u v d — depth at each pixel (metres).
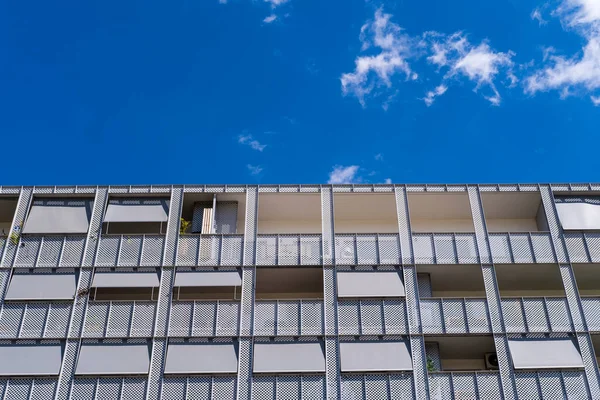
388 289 20.89
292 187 23.11
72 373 19.00
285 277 22.44
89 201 22.64
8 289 20.41
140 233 23.38
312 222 25.25
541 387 19.16
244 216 24.39
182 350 19.55
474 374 19.39
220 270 21.27
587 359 19.67
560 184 23.30
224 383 19.02
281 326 20.11
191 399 18.70
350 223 25.45
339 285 20.91
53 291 20.47
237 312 20.34
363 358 19.52
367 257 21.62
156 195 22.92
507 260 21.56
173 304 20.41
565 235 22.17
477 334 20.12
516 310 20.55
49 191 22.70
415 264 21.44
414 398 18.92
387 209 24.67
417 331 20.09
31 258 21.14
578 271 22.45
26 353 19.28
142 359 19.30
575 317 20.44
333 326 20.14
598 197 23.19
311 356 19.53
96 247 21.50
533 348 19.84
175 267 21.20
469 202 23.48
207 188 23.03
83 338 19.62
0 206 23.58
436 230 25.23
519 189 23.17
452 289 23.67
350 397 18.91
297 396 18.89
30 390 18.66
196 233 22.66
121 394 18.72
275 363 19.34
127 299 22.03
